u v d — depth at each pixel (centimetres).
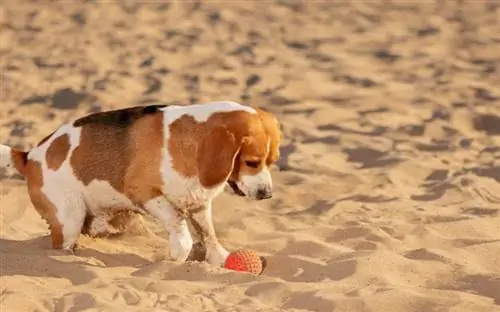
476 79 1886
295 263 946
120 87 1822
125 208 976
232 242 1041
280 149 1438
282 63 2025
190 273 912
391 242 1005
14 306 826
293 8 2523
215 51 2125
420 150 1441
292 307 833
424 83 1852
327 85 1856
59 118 1634
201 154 890
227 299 848
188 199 934
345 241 1019
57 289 879
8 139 1495
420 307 819
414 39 2227
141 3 2522
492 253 953
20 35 2234
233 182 928
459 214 1108
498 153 1414
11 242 1015
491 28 2295
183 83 1877
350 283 880
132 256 980
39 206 982
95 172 948
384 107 1683
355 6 2544
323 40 2231
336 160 1398
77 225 967
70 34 2244
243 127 888
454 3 2558
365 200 1204
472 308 813
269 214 1155
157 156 922
